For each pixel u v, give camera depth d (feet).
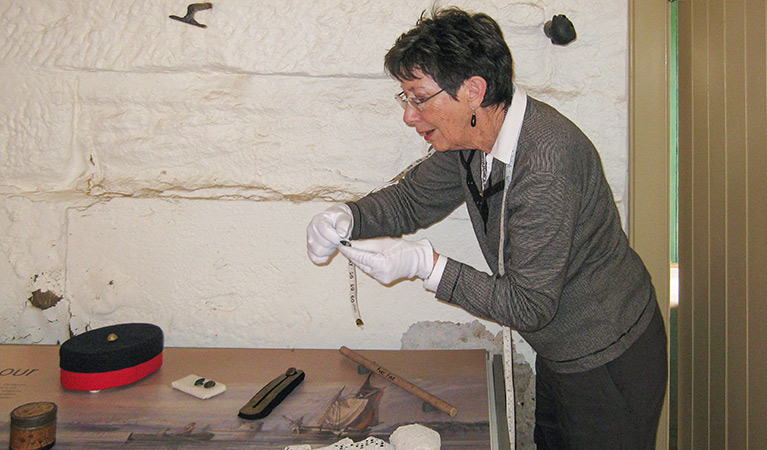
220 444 3.32
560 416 4.02
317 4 4.87
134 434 3.42
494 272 4.10
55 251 5.19
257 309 5.25
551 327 3.67
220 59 4.95
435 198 4.39
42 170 5.14
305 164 5.09
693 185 4.62
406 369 4.39
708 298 4.44
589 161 3.35
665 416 5.16
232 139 5.07
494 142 3.41
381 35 4.89
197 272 5.21
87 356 3.96
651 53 4.81
